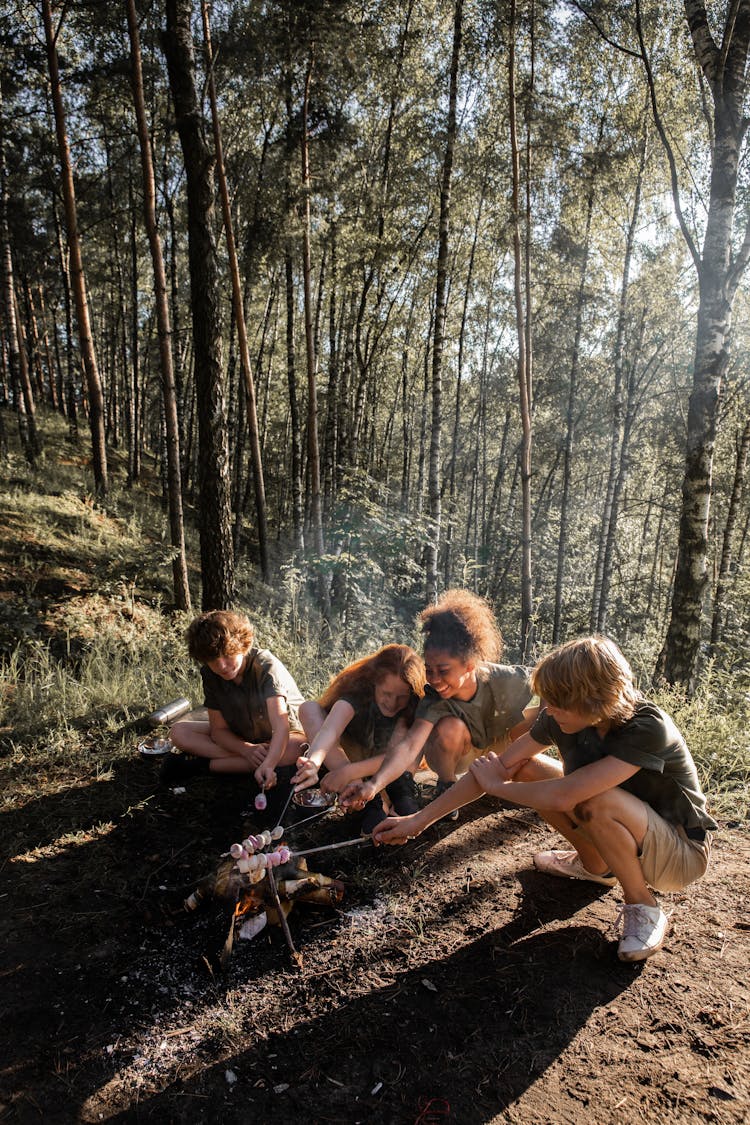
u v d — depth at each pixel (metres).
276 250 12.95
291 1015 2.27
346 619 10.17
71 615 7.88
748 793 3.66
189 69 6.31
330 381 16.33
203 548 7.08
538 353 18.41
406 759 3.10
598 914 2.72
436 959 2.50
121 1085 2.02
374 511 11.26
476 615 3.07
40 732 4.52
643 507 25.78
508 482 30.08
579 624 19.67
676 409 18.41
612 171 13.76
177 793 3.74
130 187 16.44
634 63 12.99
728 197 5.79
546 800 2.39
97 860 3.13
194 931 2.70
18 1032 2.21
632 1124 1.83
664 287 15.27
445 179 11.66
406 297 18.86
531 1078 2.00
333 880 2.85
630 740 2.31
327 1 10.72
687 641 6.19
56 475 13.70
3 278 14.77
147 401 30.95
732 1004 2.23
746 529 23.62
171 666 6.18
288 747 3.68
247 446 22.48
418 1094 1.96
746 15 5.59
